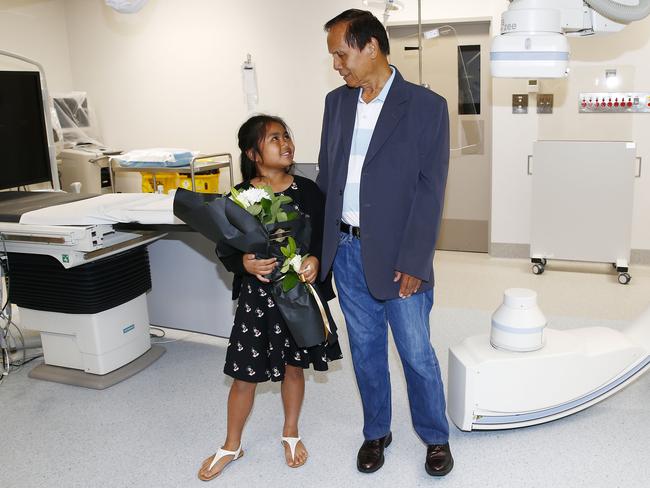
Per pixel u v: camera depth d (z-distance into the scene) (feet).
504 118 16.53
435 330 12.02
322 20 18.39
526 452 7.80
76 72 21.88
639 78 15.25
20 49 20.25
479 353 7.99
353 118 6.64
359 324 7.11
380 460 7.55
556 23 6.60
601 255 15.19
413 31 17.72
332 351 7.57
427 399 7.09
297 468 7.64
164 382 10.18
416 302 6.77
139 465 7.82
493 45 6.70
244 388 7.46
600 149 14.66
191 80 20.40
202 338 12.11
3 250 9.61
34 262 9.86
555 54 6.56
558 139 16.19
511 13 6.65
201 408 9.27
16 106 12.33
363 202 6.47
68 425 8.88
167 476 7.56
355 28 6.12
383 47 6.30
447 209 18.52
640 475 7.25
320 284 7.26
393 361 10.73
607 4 6.58
